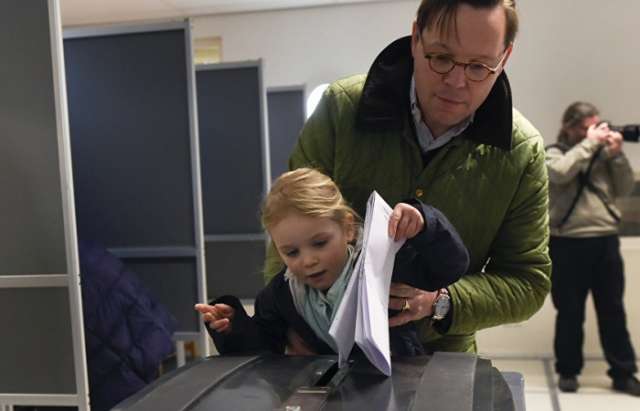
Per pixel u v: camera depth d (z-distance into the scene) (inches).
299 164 43.8
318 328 35.7
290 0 143.7
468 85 34.1
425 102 36.6
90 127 84.4
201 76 108.4
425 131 39.7
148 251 84.4
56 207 62.0
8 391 64.8
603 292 119.1
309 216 33.4
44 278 62.8
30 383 64.3
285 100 135.5
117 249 85.3
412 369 27.9
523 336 144.2
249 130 108.1
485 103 38.0
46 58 60.6
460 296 37.9
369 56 148.6
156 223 84.1
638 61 135.0
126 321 70.9
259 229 109.0
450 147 39.2
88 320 69.4
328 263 33.9
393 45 39.6
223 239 110.3
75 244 62.5
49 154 61.6
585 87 137.9
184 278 84.3
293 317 36.8
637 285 136.2
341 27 149.3
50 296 63.1
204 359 31.6
